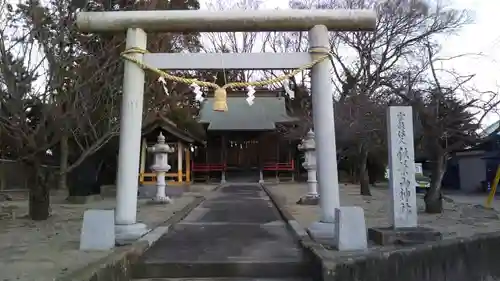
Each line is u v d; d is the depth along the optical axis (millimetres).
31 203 11750
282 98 39938
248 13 8398
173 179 25828
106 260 5996
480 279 7574
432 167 13078
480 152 29469
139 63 8414
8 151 13023
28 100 10281
